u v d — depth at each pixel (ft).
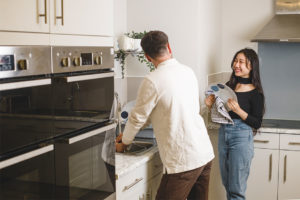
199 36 10.82
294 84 12.89
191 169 7.77
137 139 10.26
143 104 7.74
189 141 7.73
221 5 13.21
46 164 5.70
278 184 11.46
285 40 11.20
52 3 5.77
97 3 6.89
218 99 10.09
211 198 12.14
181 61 10.99
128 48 10.35
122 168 7.93
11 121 5.02
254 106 10.12
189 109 7.79
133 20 11.31
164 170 7.94
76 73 6.37
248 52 10.24
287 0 12.33
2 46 4.86
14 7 5.08
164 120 7.73
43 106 5.57
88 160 6.71
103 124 7.09
